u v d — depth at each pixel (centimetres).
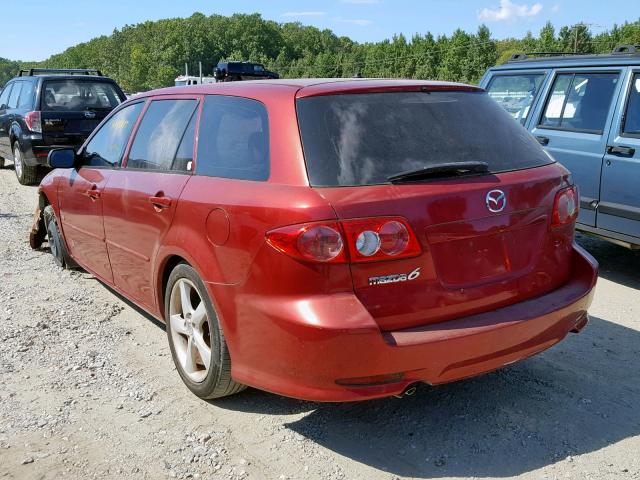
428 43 10862
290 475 293
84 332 462
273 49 19575
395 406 354
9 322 481
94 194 473
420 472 295
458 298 300
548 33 7969
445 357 287
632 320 487
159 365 409
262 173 312
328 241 274
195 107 388
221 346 329
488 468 297
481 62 9356
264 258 291
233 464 302
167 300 383
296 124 308
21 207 973
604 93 601
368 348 274
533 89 690
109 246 464
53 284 573
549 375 390
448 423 336
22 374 397
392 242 280
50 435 328
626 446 313
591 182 598
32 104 1145
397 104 323
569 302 327
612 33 8388
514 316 307
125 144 458
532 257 328
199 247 335
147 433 329
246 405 356
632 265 649
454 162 310
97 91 1197
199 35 18762
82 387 379
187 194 351
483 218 304
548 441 318
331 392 281
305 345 279
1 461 306
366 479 289
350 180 289
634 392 369
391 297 285
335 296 278
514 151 340
